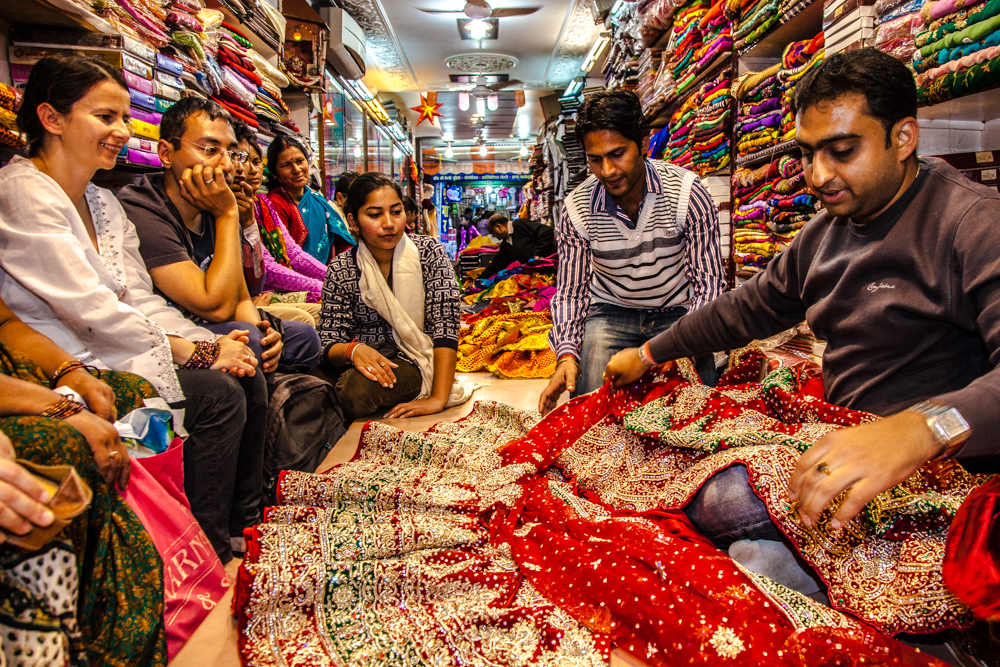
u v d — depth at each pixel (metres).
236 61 3.40
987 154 1.97
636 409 1.65
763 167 2.99
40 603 0.78
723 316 1.61
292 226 4.06
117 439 1.10
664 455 1.54
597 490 1.59
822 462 0.80
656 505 1.36
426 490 1.53
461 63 9.02
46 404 1.05
